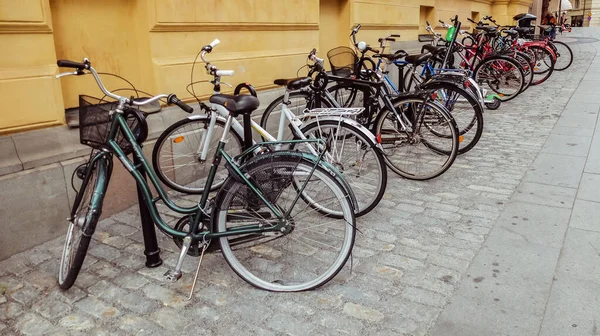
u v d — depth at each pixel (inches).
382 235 140.6
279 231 111.9
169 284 117.5
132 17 172.9
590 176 181.3
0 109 128.0
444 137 182.9
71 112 154.6
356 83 184.7
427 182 181.8
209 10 187.8
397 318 103.2
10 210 129.6
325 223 135.9
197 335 99.3
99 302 110.8
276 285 114.0
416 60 217.0
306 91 193.5
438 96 208.4
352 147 157.5
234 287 116.0
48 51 138.5
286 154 108.9
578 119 270.7
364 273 120.9
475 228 143.2
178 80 179.0
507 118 282.4
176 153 172.2
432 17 421.1
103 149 114.0
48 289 116.4
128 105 112.0
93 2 160.9
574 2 1734.7
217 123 168.2
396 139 184.9
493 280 115.7
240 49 208.5
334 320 103.1
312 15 249.1
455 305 106.7
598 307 104.2
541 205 157.2
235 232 110.7
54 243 138.6
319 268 123.8
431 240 137.0
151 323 103.3
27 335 100.3
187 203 166.1
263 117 207.3
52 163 139.5
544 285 112.9
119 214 158.1
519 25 499.2
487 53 366.0
